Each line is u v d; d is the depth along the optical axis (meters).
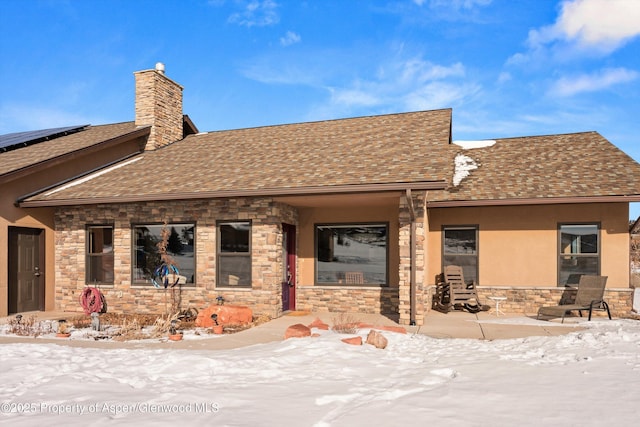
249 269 12.58
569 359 7.28
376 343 8.14
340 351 7.60
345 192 11.02
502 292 13.59
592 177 13.24
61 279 14.21
